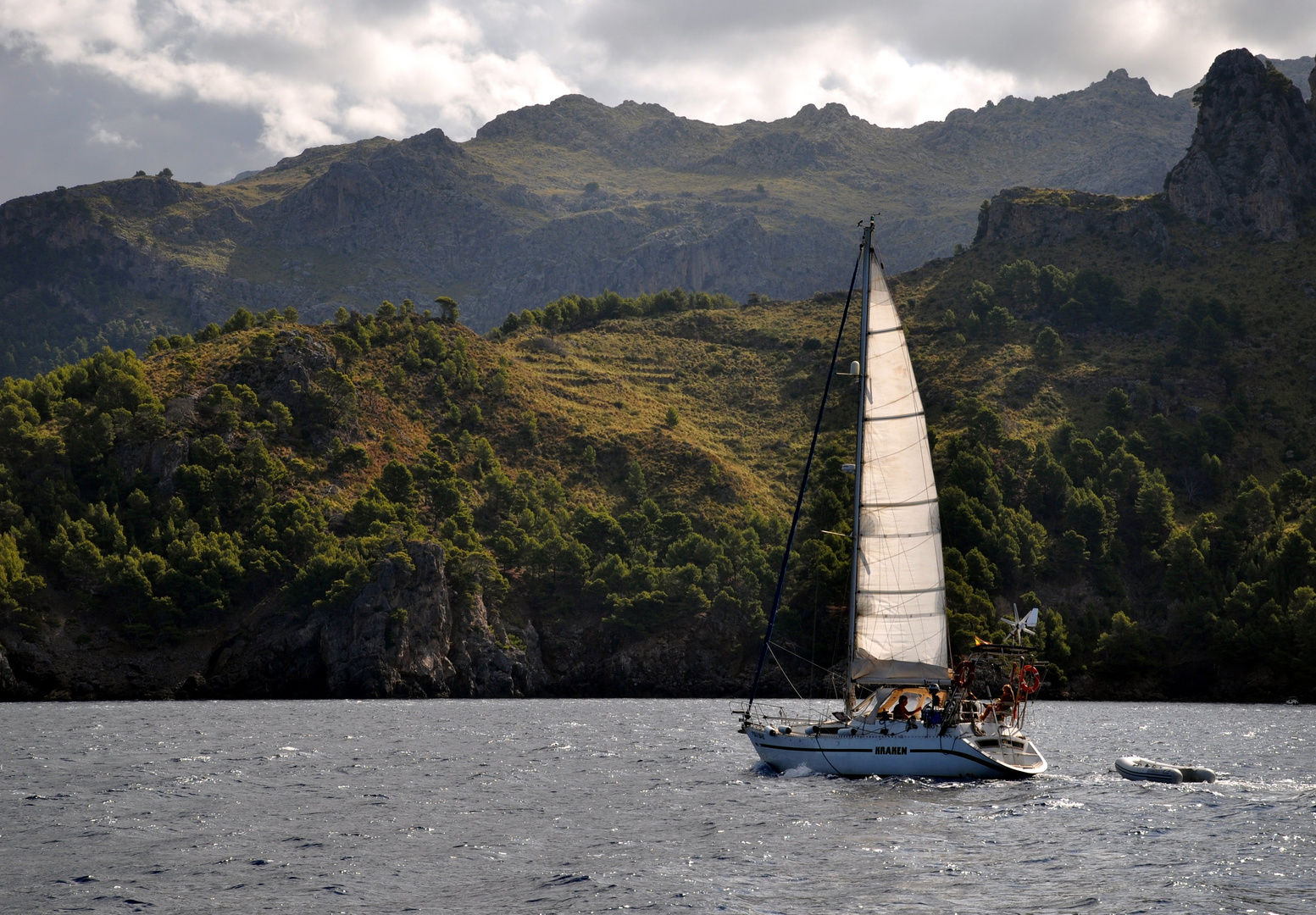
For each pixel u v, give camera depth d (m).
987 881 45.75
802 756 71.44
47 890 44.84
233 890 44.91
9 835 55.53
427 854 51.34
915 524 66.50
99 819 60.00
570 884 45.72
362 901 43.41
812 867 48.19
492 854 51.28
